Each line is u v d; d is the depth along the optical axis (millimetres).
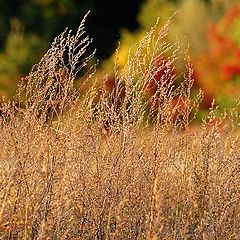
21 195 7934
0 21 35125
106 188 7941
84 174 8031
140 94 8062
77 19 36844
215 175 8445
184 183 8492
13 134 8062
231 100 21359
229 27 23938
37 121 8227
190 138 8875
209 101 21438
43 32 35688
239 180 8359
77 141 8180
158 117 8258
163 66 8297
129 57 8211
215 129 8758
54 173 8062
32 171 7961
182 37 21922
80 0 37250
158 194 7625
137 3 38469
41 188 8047
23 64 30328
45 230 7465
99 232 7812
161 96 8352
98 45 37969
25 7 35594
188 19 25531
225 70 22547
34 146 8094
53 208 7797
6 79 28125
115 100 8312
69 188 7973
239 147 9070
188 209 8430
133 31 38344
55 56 8320
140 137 8602
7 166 8086
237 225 8273
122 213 8164
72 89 8492
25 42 31375
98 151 8172
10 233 7754
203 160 8531
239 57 22844
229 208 8188
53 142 8070
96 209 7938
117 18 38312
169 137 8641
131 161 8148
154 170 7910
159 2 31312
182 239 8078
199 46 23812
